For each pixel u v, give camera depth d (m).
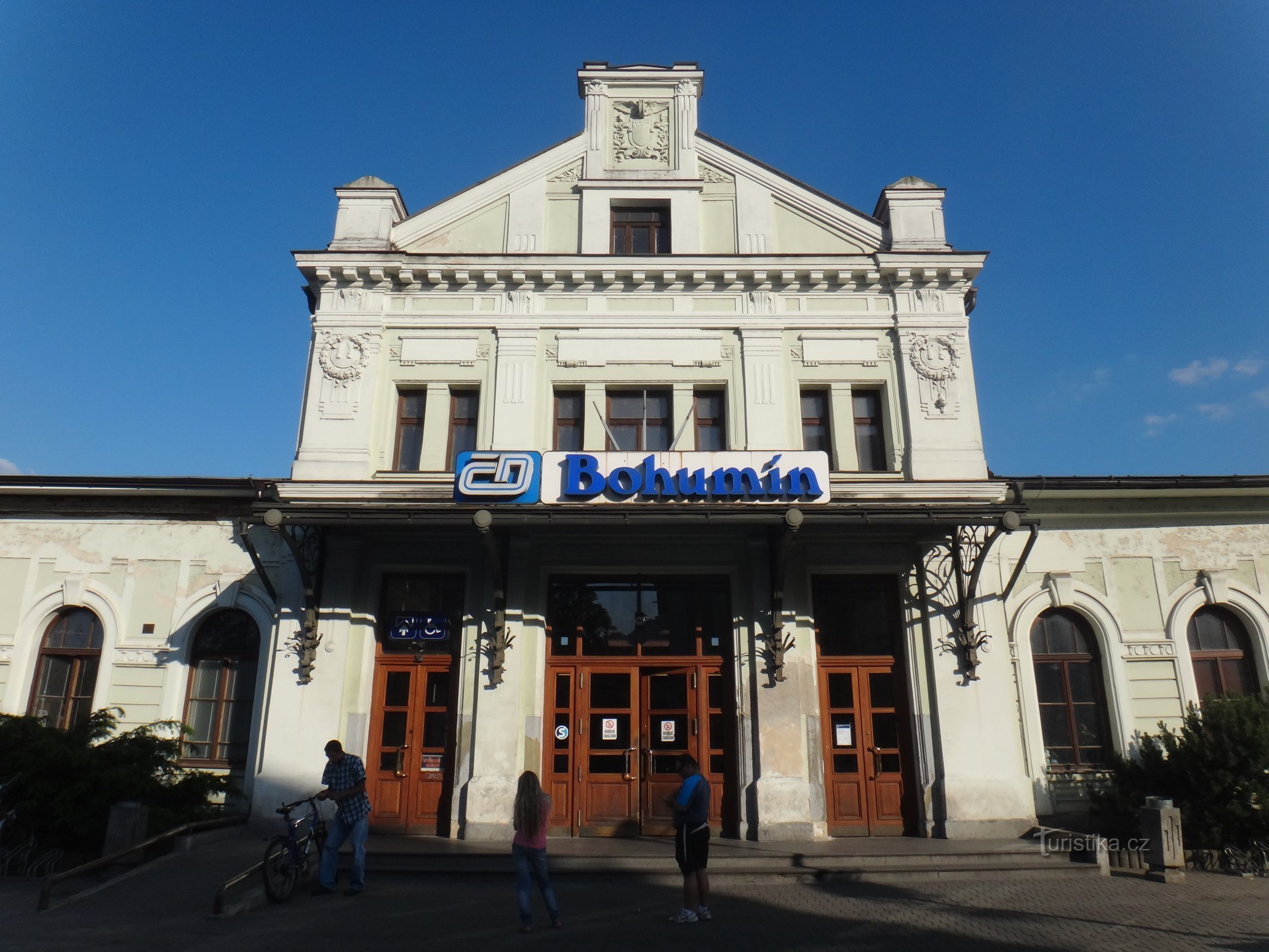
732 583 15.18
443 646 15.17
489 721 14.22
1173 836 11.69
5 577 16.09
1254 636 15.77
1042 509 16.11
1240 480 15.84
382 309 16.39
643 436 16.20
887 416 16.06
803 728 14.38
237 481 15.95
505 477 13.87
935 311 16.41
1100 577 15.86
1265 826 12.31
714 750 14.71
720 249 17.20
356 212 17.00
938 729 14.34
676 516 13.23
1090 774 14.98
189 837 12.34
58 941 8.59
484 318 16.36
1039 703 15.44
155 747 13.17
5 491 16.06
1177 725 15.22
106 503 16.33
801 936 8.91
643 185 17.50
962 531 14.85
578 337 16.31
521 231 17.20
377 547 15.27
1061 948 8.49
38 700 15.70
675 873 11.62
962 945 8.59
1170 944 8.56
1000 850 12.52
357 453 15.41
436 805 14.43
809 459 14.02
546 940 8.73
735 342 16.36
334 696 14.36
